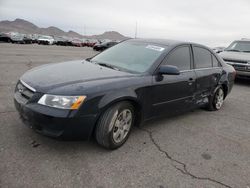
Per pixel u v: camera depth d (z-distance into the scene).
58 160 3.10
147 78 3.78
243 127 4.94
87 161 3.14
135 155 3.41
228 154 3.73
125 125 3.61
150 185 2.82
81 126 3.08
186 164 3.33
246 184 3.02
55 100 2.99
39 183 2.65
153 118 4.10
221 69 5.70
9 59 12.10
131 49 4.55
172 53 4.32
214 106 5.79
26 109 3.12
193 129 4.57
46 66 4.09
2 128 3.76
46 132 3.04
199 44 5.18
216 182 3.00
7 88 6.14
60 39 45.88
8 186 2.55
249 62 9.29
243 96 7.78
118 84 3.40
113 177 2.89
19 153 3.15
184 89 4.48
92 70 3.79
